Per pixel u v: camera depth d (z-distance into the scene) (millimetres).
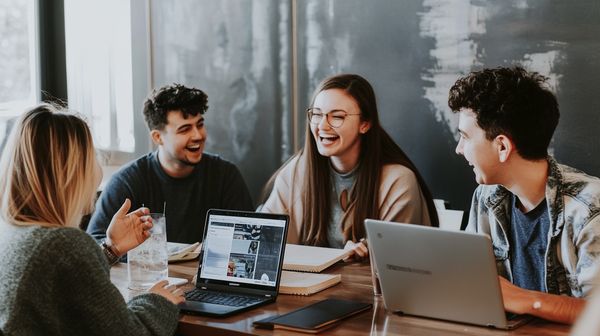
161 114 3256
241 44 4477
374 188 2980
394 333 1850
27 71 4609
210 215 2365
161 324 1921
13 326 1729
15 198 1848
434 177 4027
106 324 1797
